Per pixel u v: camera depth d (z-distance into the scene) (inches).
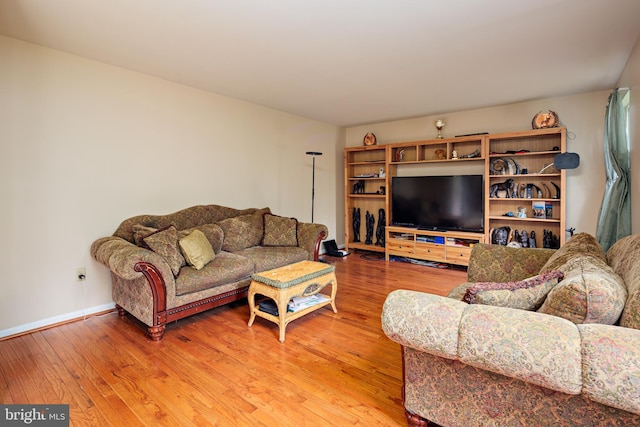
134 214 129.3
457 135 196.2
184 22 89.3
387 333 54.1
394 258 207.5
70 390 72.9
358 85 144.5
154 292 96.2
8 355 88.5
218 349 92.0
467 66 122.3
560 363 40.5
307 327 106.6
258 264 130.0
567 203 165.6
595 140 157.3
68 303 112.7
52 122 107.9
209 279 110.6
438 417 56.2
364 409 66.6
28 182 103.6
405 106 181.9
